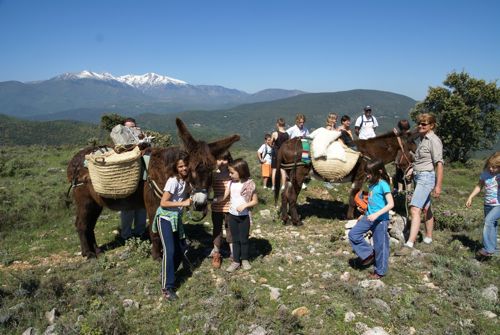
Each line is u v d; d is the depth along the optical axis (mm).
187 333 4391
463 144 37188
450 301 4953
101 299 5098
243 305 4781
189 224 8344
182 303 4988
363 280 5461
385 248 5422
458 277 5484
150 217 6086
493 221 6156
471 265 5809
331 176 8008
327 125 9758
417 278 5633
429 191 6445
